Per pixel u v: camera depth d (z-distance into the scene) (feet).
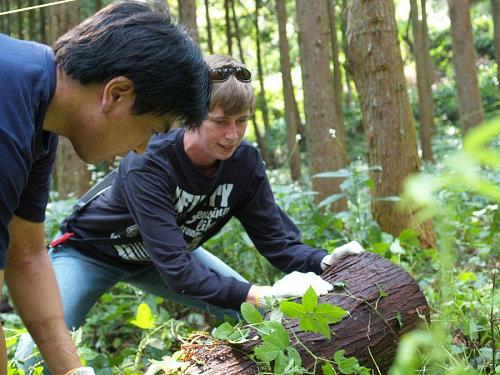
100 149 5.44
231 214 8.94
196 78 5.33
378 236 12.27
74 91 5.14
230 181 8.45
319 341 6.75
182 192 8.24
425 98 35.01
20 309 6.67
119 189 8.63
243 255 12.53
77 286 9.04
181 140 8.02
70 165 25.70
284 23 32.24
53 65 5.12
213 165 8.25
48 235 15.06
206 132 7.77
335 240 11.54
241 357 6.67
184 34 5.37
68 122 5.26
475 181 2.24
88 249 9.19
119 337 12.78
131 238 8.87
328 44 23.52
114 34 5.08
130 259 9.11
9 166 4.70
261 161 8.71
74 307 8.98
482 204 15.66
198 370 6.57
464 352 7.41
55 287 6.79
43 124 5.25
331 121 23.06
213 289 7.61
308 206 14.29
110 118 5.23
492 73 58.08
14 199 4.90
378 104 13.58
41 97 4.93
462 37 31.01
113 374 8.63
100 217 8.89
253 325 6.76
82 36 5.13
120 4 5.39
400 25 61.16
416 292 7.25
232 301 7.55
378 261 7.54
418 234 12.83
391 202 13.55
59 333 6.68
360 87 13.87
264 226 8.84
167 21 5.34
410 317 7.11
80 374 6.47
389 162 13.60
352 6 13.67
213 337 7.03
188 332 11.19
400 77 13.64
